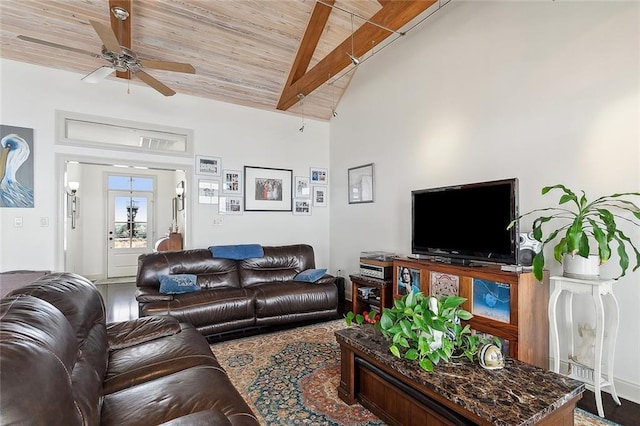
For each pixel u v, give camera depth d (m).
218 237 4.85
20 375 0.77
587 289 2.16
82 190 6.58
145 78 3.23
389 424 1.89
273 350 3.01
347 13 4.03
